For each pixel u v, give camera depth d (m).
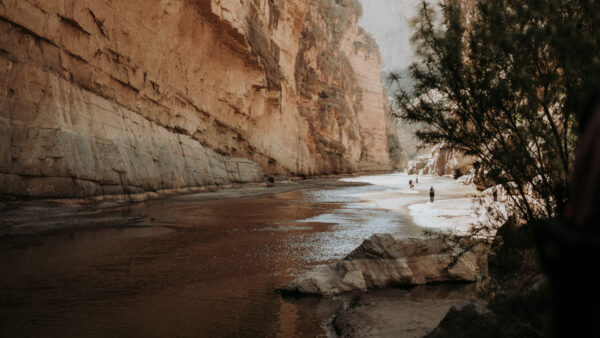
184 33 31.95
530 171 4.30
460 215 20.03
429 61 5.03
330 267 8.21
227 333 5.64
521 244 4.51
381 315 6.12
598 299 0.65
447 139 4.91
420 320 5.84
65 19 20.06
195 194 29.77
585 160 0.72
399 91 5.28
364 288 7.80
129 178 22.88
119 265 9.62
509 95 4.15
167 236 13.59
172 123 32.56
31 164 16.41
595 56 3.17
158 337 5.49
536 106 4.10
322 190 42.75
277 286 8.10
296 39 62.06
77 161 18.58
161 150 28.36
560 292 0.71
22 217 14.77
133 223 15.88
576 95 3.21
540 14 3.66
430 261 8.58
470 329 4.16
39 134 17.00
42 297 7.17
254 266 9.79
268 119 52.72
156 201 24.33
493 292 4.62
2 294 7.29
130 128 24.91
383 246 8.51
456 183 54.84
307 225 16.98
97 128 21.12
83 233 13.37
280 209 23.28
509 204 4.94
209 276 8.81
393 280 8.09
